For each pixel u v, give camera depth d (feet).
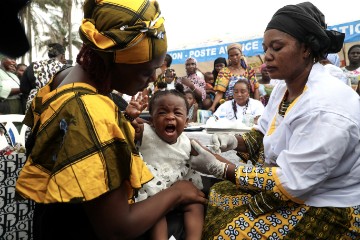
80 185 3.71
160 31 4.27
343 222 5.42
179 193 5.05
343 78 10.77
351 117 5.15
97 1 4.22
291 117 5.53
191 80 20.74
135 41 4.06
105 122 3.97
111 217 3.96
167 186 5.79
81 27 4.14
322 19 5.80
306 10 5.58
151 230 5.03
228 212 5.73
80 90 4.19
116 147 3.97
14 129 11.91
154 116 5.83
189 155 6.00
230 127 8.26
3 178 6.31
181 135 6.15
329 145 4.98
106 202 3.90
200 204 5.47
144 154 5.88
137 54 4.17
